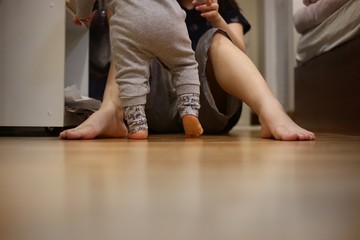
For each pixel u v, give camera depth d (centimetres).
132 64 82
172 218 21
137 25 81
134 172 36
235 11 127
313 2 150
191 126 88
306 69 155
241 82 91
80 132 84
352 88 112
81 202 24
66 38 144
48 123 106
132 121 84
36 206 24
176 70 88
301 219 21
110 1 87
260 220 20
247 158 47
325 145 67
